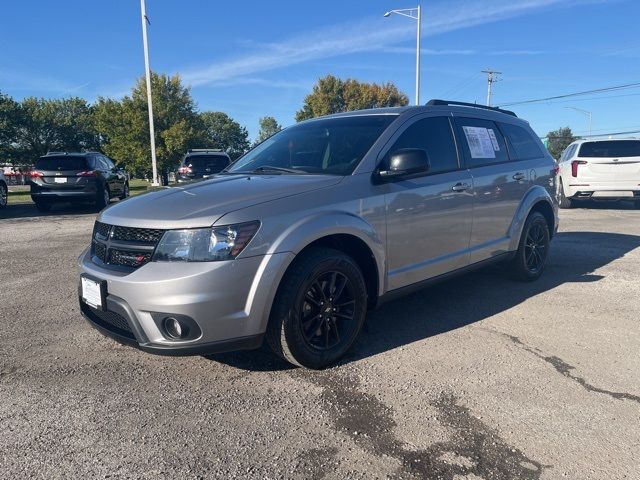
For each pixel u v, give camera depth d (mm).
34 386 3297
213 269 2945
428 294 5230
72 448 2613
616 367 3471
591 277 5812
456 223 4414
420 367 3498
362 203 3623
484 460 2477
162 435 2725
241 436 2705
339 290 3521
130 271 3111
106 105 46562
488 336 4047
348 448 2588
